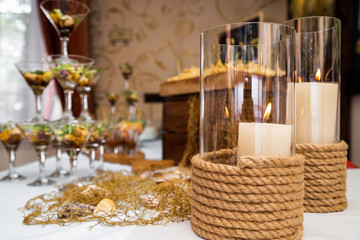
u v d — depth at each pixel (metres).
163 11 2.96
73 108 2.51
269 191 0.37
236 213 0.37
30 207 0.56
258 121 0.39
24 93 2.31
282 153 0.40
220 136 0.42
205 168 0.39
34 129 0.79
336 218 0.47
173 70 2.97
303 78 0.54
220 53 0.41
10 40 2.25
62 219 0.48
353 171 0.87
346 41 1.88
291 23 0.56
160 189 0.61
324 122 0.53
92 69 1.05
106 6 2.97
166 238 0.40
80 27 2.73
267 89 0.40
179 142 1.03
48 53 2.40
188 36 2.95
